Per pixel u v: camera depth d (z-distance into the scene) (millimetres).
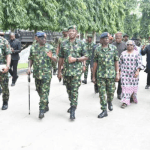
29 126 4336
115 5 22453
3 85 5156
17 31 13078
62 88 7750
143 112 5258
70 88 4773
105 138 3828
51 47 4555
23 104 5812
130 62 5438
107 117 4875
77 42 4504
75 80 4539
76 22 15945
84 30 17828
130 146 3547
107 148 3471
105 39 4648
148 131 4141
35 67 4578
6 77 5137
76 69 4520
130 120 4711
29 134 3971
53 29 13625
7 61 4922
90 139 3785
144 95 6891
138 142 3689
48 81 4617
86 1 18516
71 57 4445
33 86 7992
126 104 5609
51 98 6449
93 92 7223
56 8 13875
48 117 4844
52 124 4441
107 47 4715
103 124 4465
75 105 4637
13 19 10969
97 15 19797
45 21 12516
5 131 4098
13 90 7375
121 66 5566
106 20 20547
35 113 5109
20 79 9352
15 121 4602
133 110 5398
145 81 9203
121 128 4270
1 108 5438
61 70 5109
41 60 4508
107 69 4730
